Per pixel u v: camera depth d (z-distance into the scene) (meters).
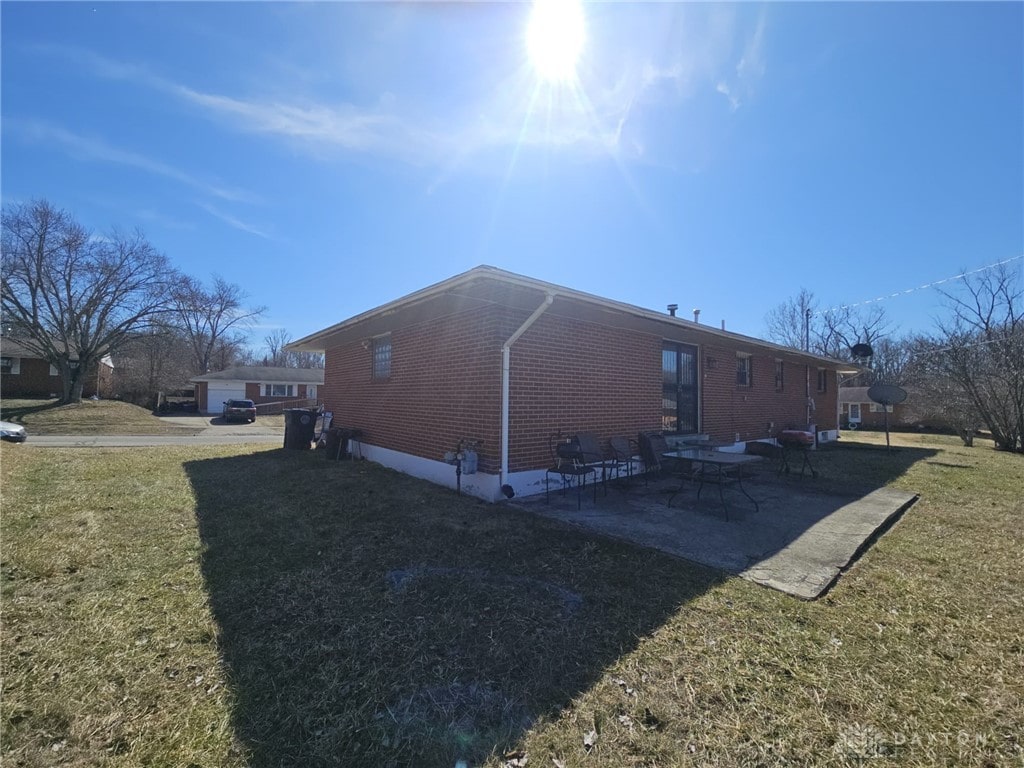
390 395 8.73
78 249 25.31
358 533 4.51
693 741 1.87
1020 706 2.08
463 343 6.70
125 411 24.11
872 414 33.66
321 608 2.99
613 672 2.31
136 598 3.12
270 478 7.29
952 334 16.86
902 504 5.81
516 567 3.67
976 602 3.11
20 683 2.20
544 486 6.45
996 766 1.75
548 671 2.33
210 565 3.71
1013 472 8.70
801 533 4.55
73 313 25.67
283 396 35.94
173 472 7.78
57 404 24.20
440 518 5.02
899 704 2.09
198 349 41.72
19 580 3.37
